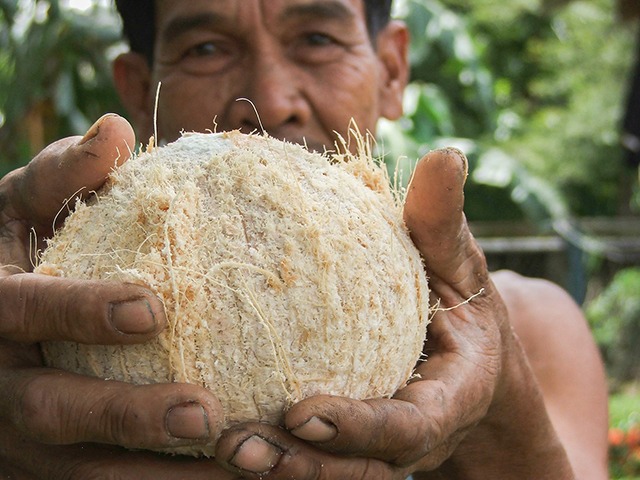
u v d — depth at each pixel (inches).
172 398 12.7
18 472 15.1
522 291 27.3
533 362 25.6
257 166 14.6
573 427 24.3
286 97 20.6
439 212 15.3
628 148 72.4
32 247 16.2
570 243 85.2
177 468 13.8
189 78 21.2
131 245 14.0
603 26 182.2
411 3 81.1
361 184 15.8
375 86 22.4
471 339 16.4
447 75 123.1
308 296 13.9
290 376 13.8
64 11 56.7
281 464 13.0
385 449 13.6
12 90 55.3
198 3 20.7
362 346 14.2
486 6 189.3
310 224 14.2
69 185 15.0
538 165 157.6
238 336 13.6
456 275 16.3
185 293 13.6
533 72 198.5
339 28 21.3
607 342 113.5
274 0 20.6
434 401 14.6
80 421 13.1
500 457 19.3
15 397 13.4
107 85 60.2
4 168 56.7
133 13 23.8
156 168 14.4
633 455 73.2
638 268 118.4
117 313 12.9
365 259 14.5
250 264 13.8
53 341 14.1
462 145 94.7
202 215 14.1
